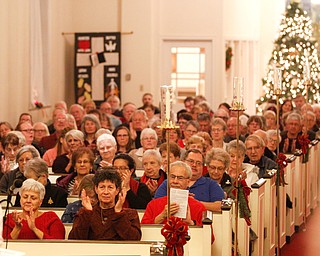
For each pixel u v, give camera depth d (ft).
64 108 66.39
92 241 27.32
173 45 87.10
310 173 54.13
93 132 52.47
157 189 35.22
